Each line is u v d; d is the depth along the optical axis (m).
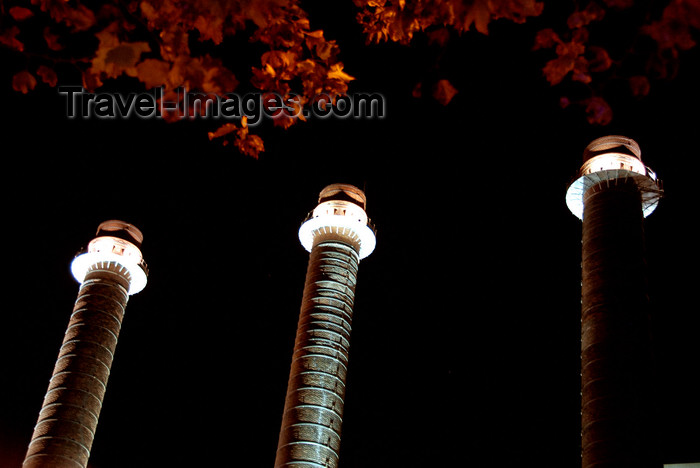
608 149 30.17
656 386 24.66
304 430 28.08
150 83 9.77
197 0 9.70
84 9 9.59
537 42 9.72
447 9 9.98
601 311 26.12
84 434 29.28
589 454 23.92
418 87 10.07
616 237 27.62
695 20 8.88
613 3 9.22
